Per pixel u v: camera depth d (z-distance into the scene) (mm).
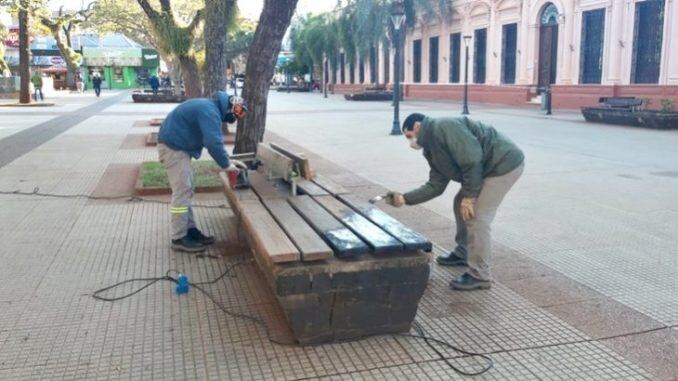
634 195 8320
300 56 58312
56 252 5750
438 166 4531
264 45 8484
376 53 47312
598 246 5973
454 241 6141
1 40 43719
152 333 4047
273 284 3762
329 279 3705
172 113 5648
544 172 10180
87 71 60594
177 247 5762
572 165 10945
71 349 3836
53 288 4840
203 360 3686
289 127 19109
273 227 4203
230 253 5707
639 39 24125
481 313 4352
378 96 39312
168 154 5613
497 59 33188
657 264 5430
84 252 5754
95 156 12266
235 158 7297
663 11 22891
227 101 5492
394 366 3611
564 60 27828
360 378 3479
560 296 4668
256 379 3467
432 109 28609
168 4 15398
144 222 6836
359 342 3900
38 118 22203
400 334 4000
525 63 30812
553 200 8000
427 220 6988
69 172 10289
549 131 17312
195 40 15734
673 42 22500
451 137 4344
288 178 5281
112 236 6285
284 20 8461
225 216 7062
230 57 57562
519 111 26625
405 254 3857
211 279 5035
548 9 29344
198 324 4180
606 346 3844
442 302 4547
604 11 25547
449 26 37750
